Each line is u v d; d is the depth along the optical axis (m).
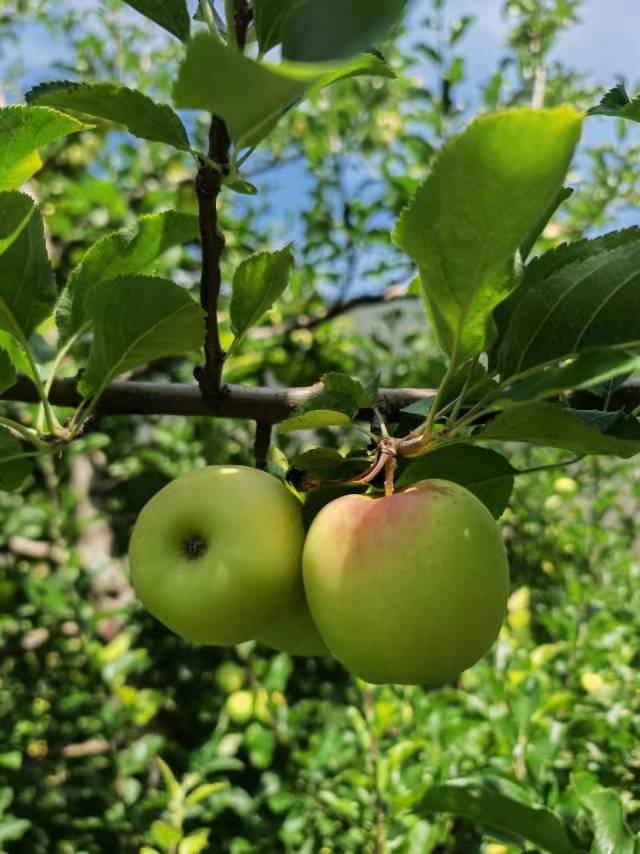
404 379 0.94
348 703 0.64
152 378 0.77
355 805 0.45
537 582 0.88
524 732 0.44
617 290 0.21
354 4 0.16
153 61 1.13
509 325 0.22
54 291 0.28
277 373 0.94
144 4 0.21
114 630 0.75
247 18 0.19
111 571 0.80
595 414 0.23
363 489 0.27
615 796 0.32
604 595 0.72
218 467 0.27
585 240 0.24
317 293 0.95
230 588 0.24
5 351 0.26
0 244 0.25
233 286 0.27
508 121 0.17
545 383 0.20
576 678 0.56
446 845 0.44
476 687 0.55
